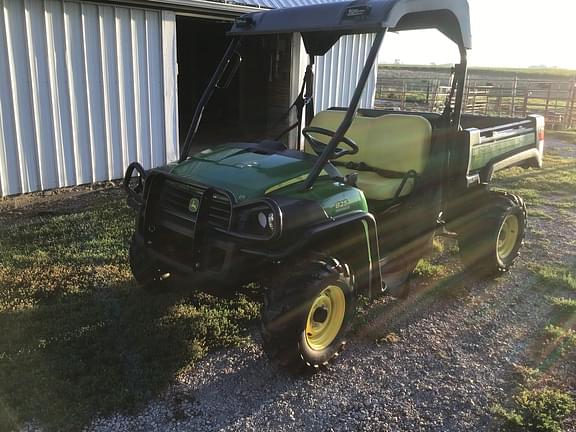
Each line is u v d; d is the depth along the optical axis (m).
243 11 7.98
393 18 3.13
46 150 6.65
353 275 3.33
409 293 4.34
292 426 2.77
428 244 4.04
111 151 7.33
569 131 15.56
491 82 24.56
